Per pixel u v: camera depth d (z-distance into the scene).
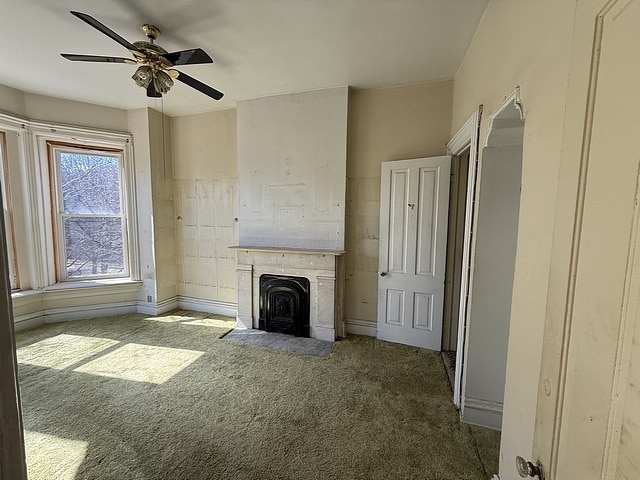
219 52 2.57
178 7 2.00
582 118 0.58
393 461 1.74
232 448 1.82
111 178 4.05
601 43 0.54
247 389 2.44
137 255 4.15
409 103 3.20
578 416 0.56
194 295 4.38
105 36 2.34
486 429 2.01
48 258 3.74
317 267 3.38
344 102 3.27
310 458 1.76
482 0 1.87
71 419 2.06
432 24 2.15
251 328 3.70
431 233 3.06
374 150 3.36
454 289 3.11
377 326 3.44
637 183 0.44
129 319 3.98
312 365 2.83
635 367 0.44
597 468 0.51
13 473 0.44
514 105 1.43
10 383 0.43
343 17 2.09
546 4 1.08
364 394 2.38
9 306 0.43
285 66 2.80
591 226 0.55
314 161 3.45
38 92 3.46
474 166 2.06
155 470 1.66
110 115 3.90
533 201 1.17
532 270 1.15
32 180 3.54
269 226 3.69
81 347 3.15
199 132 4.13
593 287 0.54
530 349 1.14
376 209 3.40
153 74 2.23
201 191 4.20
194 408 2.19
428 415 2.14
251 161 3.70
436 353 3.08
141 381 2.54
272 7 1.99
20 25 2.19
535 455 0.72
